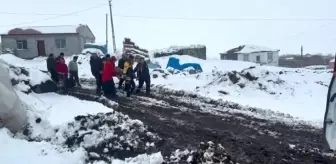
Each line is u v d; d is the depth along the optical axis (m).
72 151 6.24
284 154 6.63
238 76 16.03
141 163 5.83
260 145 7.19
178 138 7.53
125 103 11.84
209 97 13.76
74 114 7.60
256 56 50.88
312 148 7.06
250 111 11.09
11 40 43.38
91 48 40.06
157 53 39.75
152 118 9.51
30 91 9.90
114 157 6.42
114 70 13.16
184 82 18.47
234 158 6.30
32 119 7.30
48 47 43.81
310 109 12.05
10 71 9.69
